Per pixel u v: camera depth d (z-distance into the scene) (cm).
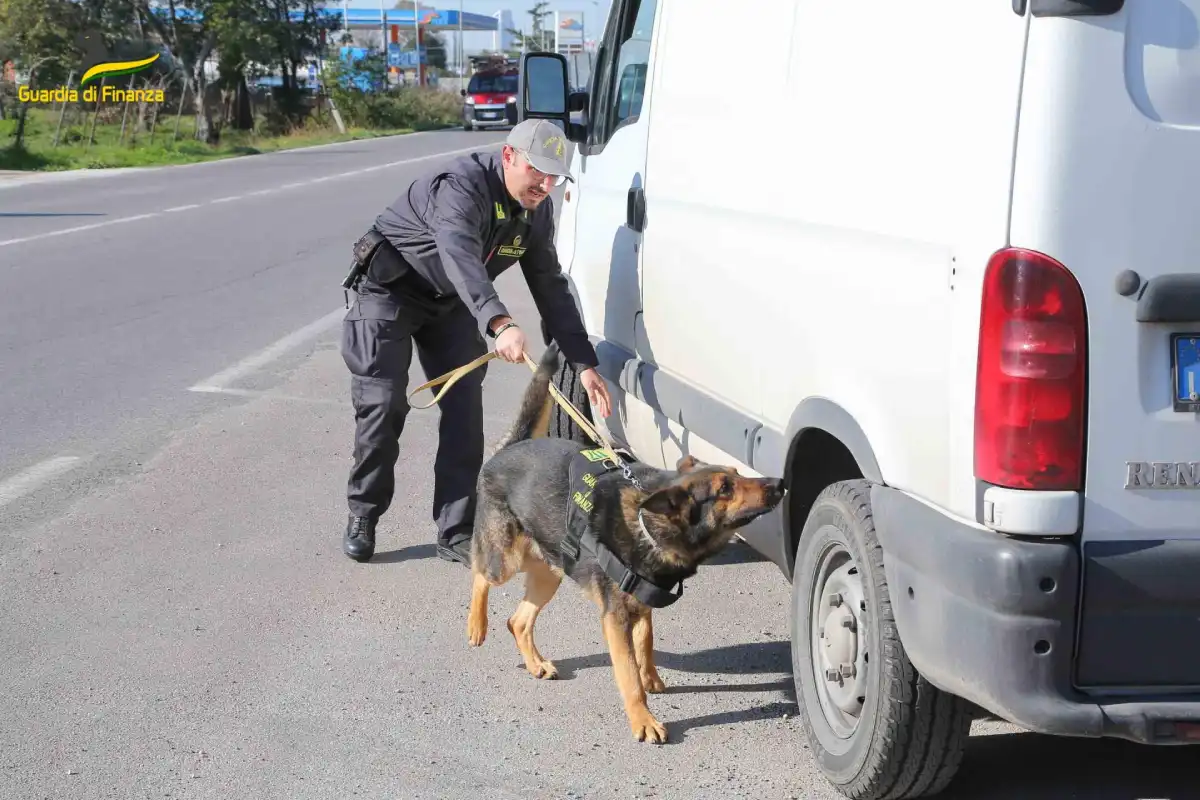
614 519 388
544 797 355
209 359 921
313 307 1129
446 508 550
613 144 557
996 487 283
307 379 869
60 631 465
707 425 441
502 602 509
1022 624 279
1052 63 271
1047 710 279
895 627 321
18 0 3847
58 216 1811
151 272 1306
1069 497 279
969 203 288
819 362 359
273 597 505
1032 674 280
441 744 387
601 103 592
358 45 7800
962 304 289
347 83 5138
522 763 375
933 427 303
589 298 589
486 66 5000
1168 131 274
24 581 512
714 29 445
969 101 290
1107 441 279
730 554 561
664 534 383
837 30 354
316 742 387
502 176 506
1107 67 271
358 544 545
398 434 540
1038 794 350
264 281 1265
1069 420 278
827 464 390
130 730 392
